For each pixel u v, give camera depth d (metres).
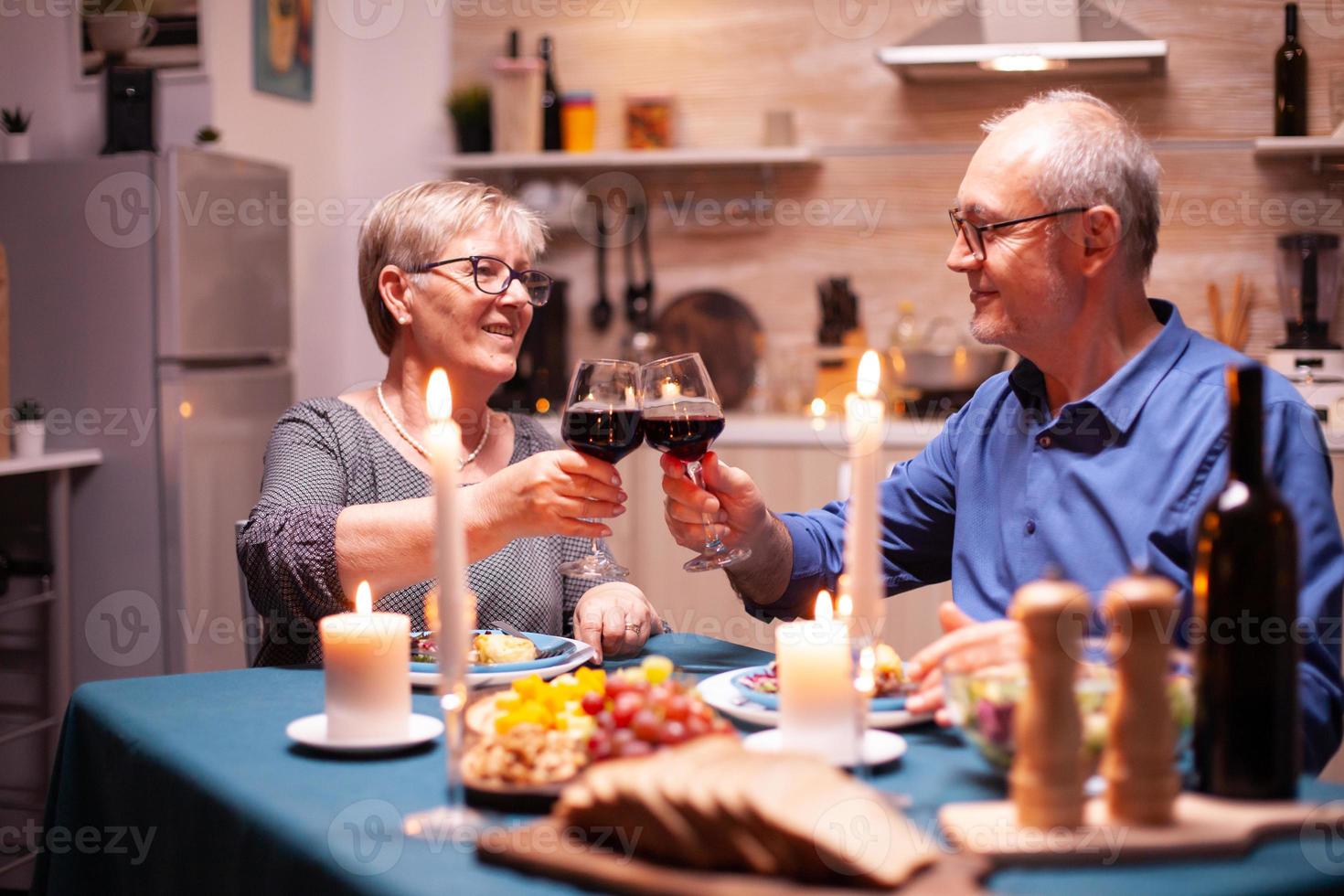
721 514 1.46
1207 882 0.76
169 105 3.48
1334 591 1.17
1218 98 3.47
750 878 0.75
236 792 0.97
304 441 1.65
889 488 1.69
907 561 1.69
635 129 3.75
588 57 3.90
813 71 3.76
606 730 0.98
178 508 2.93
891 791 0.95
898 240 3.72
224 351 3.10
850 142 3.74
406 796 0.95
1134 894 0.74
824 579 1.59
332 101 4.02
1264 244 3.45
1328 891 0.77
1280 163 3.43
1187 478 1.34
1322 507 1.21
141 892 1.13
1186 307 3.51
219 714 1.20
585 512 1.28
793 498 3.31
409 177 4.04
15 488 2.97
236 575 3.12
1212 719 0.88
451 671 0.89
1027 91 3.60
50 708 2.86
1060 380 1.48
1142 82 3.51
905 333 3.59
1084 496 1.40
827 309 3.65
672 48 3.85
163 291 2.92
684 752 0.86
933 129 3.68
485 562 1.64
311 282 3.93
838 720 0.99
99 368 2.96
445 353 1.69
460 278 1.66
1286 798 0.87
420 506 1.36
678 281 3.87
